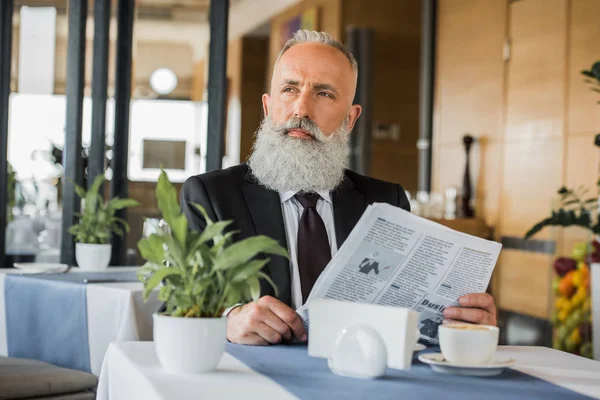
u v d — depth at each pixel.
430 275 1.45
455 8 6.14
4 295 2.83
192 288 1.22
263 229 1.81
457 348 1.28
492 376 1.28
